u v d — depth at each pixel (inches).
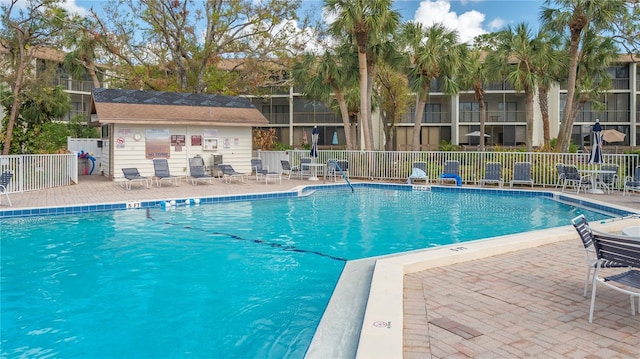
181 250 301.7
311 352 137.9
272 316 184.7
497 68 916.0
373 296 169.0
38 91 951.0
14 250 299.0
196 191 588.4
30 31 872.3
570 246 277.3
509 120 1491.1
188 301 202.8
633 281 146.9
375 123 1528.1
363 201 562.6
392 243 327.6
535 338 139.6
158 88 1115.9
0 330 171.2
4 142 930.1
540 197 602.5
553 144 1216.2
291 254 293.1
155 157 738.8
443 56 849.5
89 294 212.7
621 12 733.9
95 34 1053.2
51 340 162.2
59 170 628.7
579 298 178.1
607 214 451.2
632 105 1421.0
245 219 426.3
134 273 247.6
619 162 627.8
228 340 161.9
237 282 231.6
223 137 801.6
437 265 228.1
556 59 901.8
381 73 1163.9
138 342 160.4
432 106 1539.1
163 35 1112.2
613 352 129.6
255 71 1112.2
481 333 143.6
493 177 682.8
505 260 241.8
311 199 579.2
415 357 126.5
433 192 665.6
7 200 474.6
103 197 513.3
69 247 308.0
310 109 1578.5
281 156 884.0
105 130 821.2
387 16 786.8
